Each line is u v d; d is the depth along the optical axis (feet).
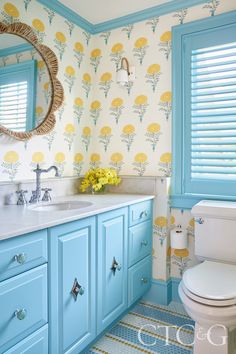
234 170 6.40
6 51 5.45
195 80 6.70
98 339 5.55
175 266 7.20
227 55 6.27
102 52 7.99
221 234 5.86
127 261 6.05
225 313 4.23
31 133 6.01
